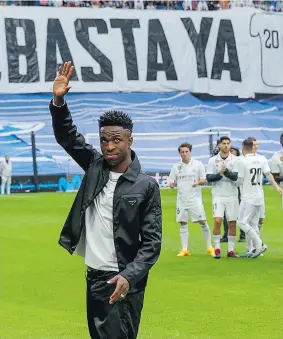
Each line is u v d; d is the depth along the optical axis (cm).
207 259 1463
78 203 573
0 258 1480
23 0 3847
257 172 1449
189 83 4028
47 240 1742
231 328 920
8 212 2406
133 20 3975
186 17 4031
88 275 583
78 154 595
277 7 4172
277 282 1213
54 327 923
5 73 3794
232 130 3903
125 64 3953
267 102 4106
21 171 3428
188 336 881
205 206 2556
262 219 1512
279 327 925
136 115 3875
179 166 1508
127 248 564
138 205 563
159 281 1223
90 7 3944
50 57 3856
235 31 4072
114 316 568
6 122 3681
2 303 1065
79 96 3897
